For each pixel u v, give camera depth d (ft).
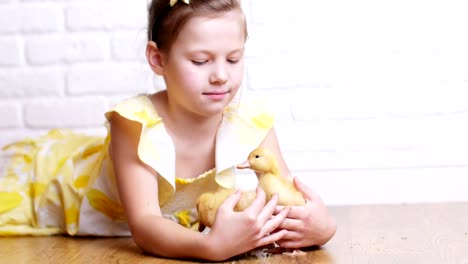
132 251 5.73
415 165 8.14
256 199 5.05
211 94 5.45
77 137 7.16
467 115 8.08
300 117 8.12
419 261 4.98
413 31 8.07
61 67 8.32
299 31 8.10
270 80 8.11
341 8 8.09
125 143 5.73
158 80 8.21
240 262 5.14
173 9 5.54
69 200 6.56
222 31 5.41
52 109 8.32
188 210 6.38
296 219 5.21
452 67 8.06
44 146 7.04
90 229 6.52
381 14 8.09
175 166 6.04
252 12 8.11
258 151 5.26
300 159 8.15
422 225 6.52
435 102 8.09
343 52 8.11
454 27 8.05
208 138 6.07
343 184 8.16
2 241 6.45
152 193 5.64
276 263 5.05
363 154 8.14
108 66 8.26
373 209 7.68
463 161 8.10
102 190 6.41
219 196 5.24
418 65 8.08
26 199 6.84
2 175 7.27
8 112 8.34
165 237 5.26
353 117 8.13
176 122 5.96
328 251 5.41
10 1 8.38
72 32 8.30
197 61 5.44
